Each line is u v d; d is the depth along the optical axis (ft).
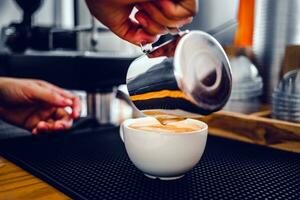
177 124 1.35
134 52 3.30
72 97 1.99
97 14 1.22
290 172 1.29
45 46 3.42
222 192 1.10
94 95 2.39
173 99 1.01
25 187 1.15
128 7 1.17
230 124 1.69
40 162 1.36
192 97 0.96
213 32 2.52
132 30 1.27
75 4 3.19
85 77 2.42
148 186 1.15
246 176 1.24
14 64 2.74
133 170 1.30
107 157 1.43
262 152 1.52
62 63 2.55
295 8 2.04
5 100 1.91
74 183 1.16
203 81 0.97
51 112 1.94
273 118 1.75
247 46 2.26
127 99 1.47
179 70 0.96
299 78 1.66
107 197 1.06
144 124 1.36
